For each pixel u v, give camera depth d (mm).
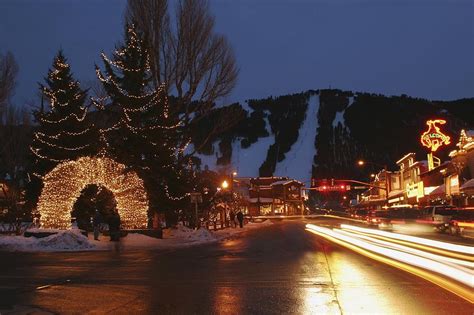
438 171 58656
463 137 49375
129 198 30641
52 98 38719
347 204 163000
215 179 58500
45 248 23156
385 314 8570
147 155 35000
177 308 9328
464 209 33375
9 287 11883
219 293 10883
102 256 20078
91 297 10523
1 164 54219
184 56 38219
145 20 37656
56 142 37938
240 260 17984
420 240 24750
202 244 27750
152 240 28625
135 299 10281
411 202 72188
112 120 42406
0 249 22750
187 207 39031
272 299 10086
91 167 28859
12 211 36625
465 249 19703
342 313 8672
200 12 38406
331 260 17328
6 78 34250
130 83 35875
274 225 63469
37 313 8977
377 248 21469
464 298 9930
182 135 39312
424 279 12461
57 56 39438
